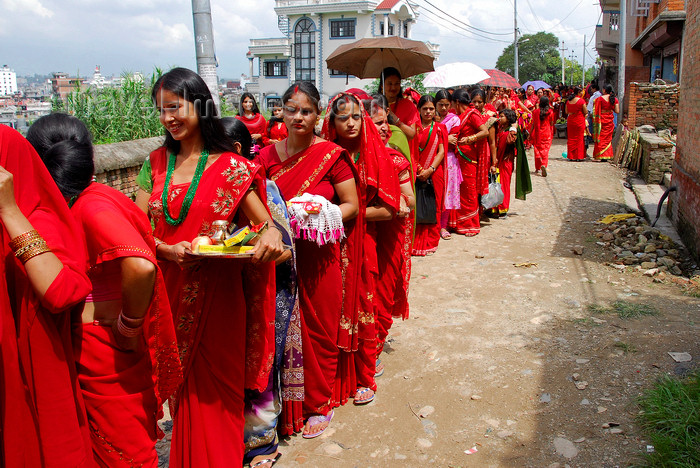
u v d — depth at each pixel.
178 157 2.84
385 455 3.43
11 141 1.99
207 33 6.63
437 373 4.35
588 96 22.88
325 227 3.37
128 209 2.38
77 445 2.12
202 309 2.81
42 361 2.03
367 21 44.53
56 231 2.09
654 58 20.20
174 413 2.97
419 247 7.34
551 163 15.18
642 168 12.41
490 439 3.53
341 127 3.69
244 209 2.83
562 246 7.61
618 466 3.18
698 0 7.29
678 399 3.61
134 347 2.35
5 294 1.95
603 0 29.22
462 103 8.10
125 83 8.20
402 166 4.35
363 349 3.97
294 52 46.94
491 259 7.15
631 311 5.25
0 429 2.02
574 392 3.96
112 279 2.33
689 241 6.95
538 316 5.28
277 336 3.41
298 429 3.62
